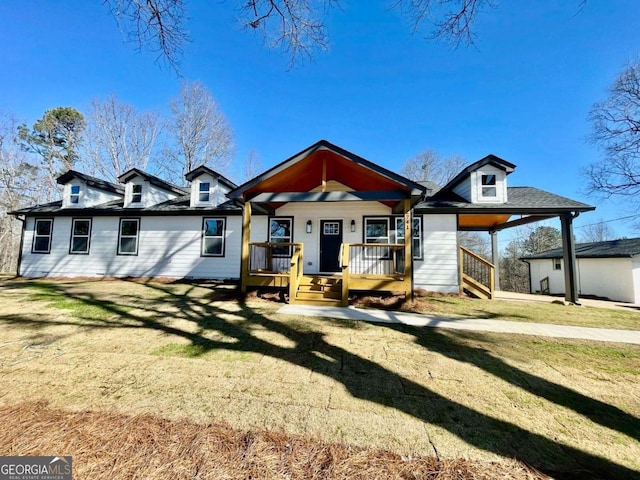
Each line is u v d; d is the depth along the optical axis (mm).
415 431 2271
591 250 14664
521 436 2240
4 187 20484
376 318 5820
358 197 7277
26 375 3098
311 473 1807
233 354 3812
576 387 3053
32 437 2082
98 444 2029
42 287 9016
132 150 22609
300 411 2518
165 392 2795
